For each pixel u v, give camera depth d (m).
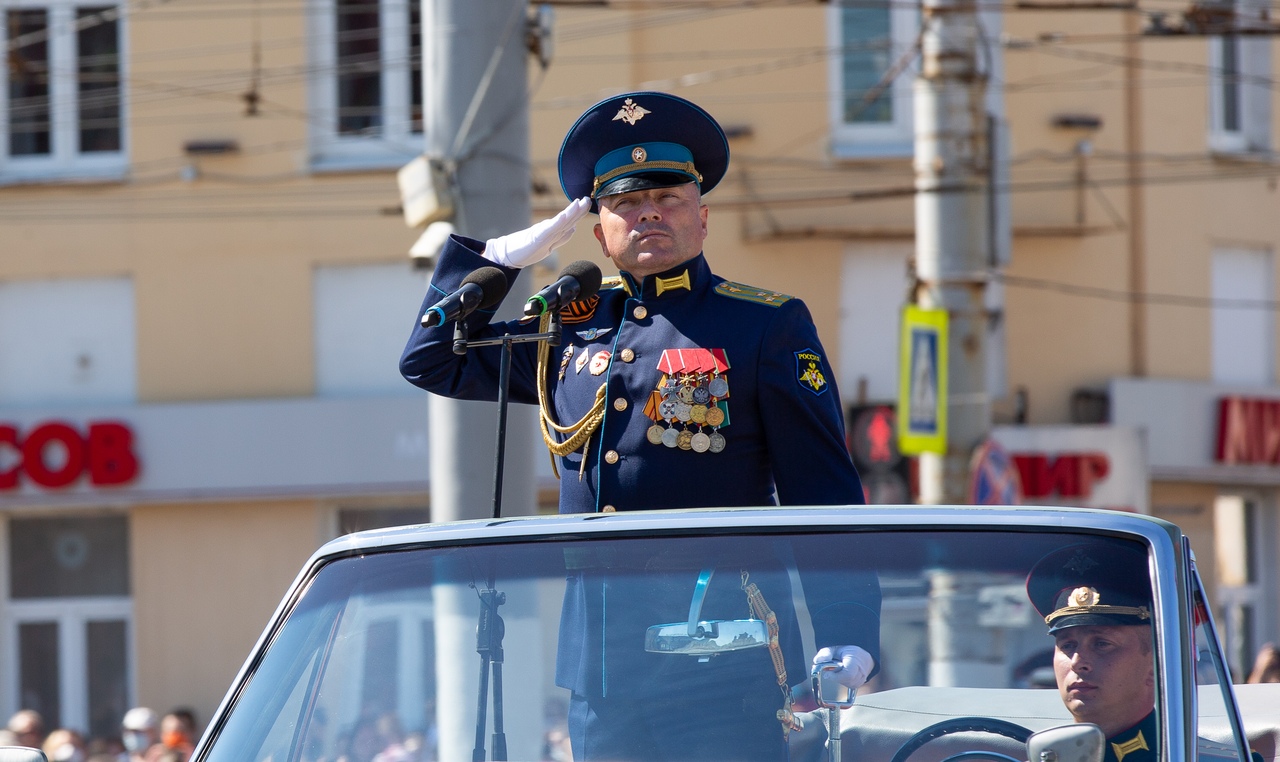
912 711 6.27
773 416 7.79
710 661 6.42
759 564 6.59
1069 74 37.69
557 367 8.27
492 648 6.59
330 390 37.44
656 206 8.18
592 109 8.41
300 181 37.44
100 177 37.59
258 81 37.53
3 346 37.84
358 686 6.63
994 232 26.22
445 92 19.33
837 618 6.41
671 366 7.84
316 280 37.56
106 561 37.75
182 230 37.47
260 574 36.88
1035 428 36.31
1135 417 37.50
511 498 18.33
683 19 36.69
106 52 37.94
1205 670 6.37
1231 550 40.41
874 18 37.09
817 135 36.91
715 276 8.31
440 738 6.48
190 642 36.88
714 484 7.78
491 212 19.19
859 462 36.53
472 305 8.21
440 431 18.47
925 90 25.64
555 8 36.31
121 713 37.44
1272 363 39.97
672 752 6.27
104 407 36.88
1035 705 6.22
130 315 37.72
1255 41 40.12
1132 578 6.29
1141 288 38.09
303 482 36.62
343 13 37.59
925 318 24.81
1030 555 6.46
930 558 6.51
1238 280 39.75
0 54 37.91
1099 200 37.81
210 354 37.34
